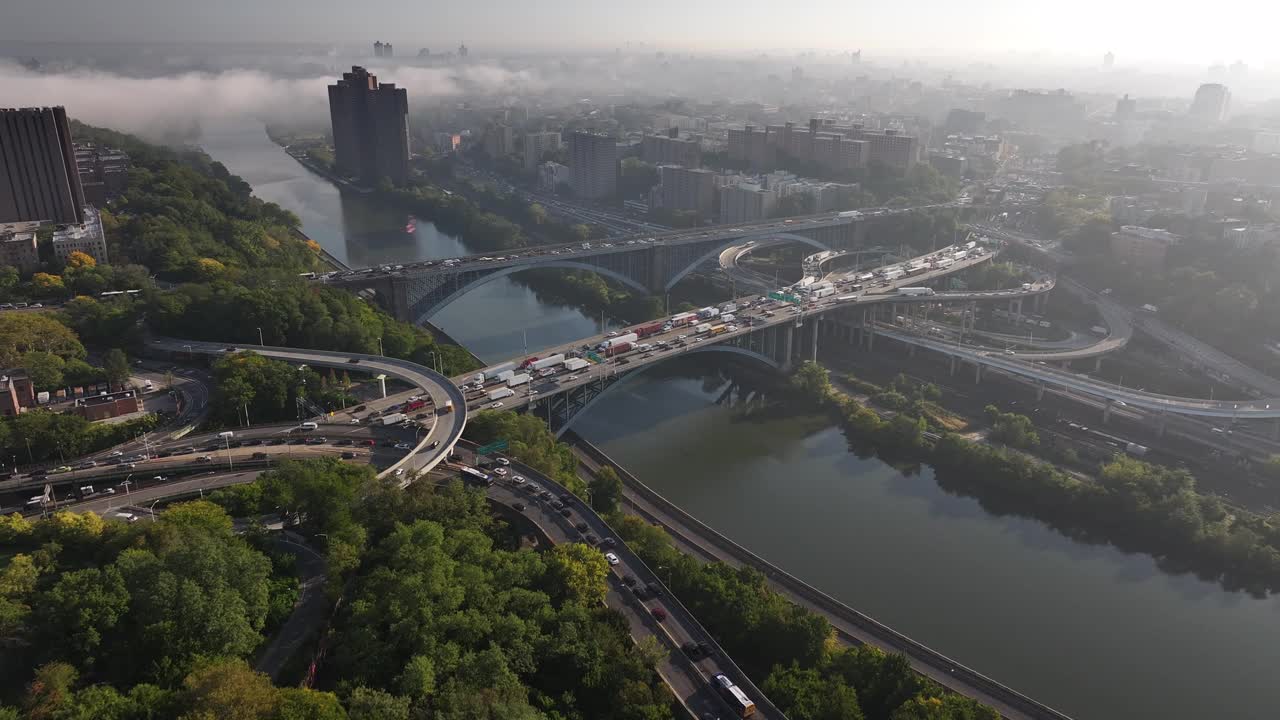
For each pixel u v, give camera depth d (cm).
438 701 18250
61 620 18888
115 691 17538
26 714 16650
